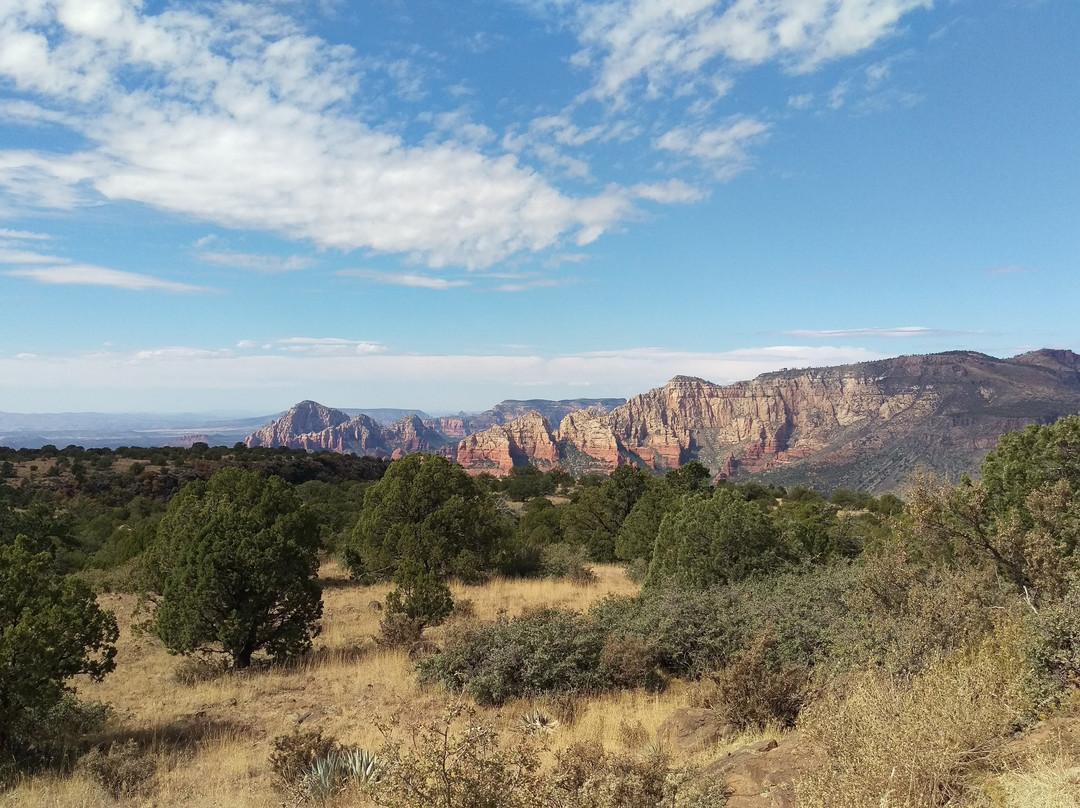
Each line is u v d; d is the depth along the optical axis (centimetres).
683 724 816
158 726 1020
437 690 1129
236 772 833
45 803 737
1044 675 568
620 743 808
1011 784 411
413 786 420
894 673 674
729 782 565
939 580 936
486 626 1243
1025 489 1264
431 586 1580
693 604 1198
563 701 1010
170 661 1458
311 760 798
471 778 421
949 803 415
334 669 1319
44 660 891
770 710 760
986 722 480
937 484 1137
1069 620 594
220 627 1324
